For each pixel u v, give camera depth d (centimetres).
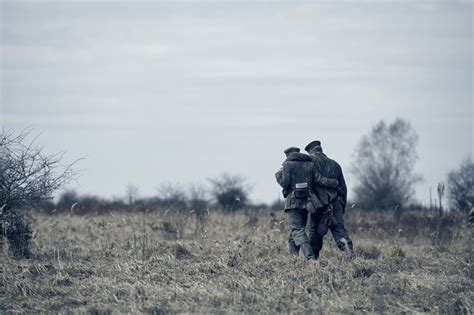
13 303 1163
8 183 1552
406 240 1916
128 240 1778
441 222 2172
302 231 1533
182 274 1336
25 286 1233
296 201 1541
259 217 2400
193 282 1260
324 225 1542
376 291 1208
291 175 1548
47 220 2250
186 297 1166
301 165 1555
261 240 1780
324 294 1181
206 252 1591
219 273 1352
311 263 1406
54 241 1803
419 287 1256
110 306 1123
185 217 2228
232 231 2050
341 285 1245
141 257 1523
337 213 1569
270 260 1474
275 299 1145
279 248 1631
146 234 1788
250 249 1603
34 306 1148
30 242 1648
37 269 1360
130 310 1099
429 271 1422
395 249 1599
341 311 1098
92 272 1365
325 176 1556
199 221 2150
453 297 1189
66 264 1423
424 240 1906
